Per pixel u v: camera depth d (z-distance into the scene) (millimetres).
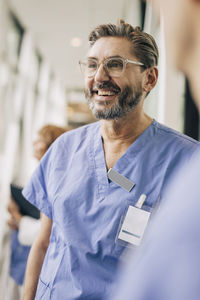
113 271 938
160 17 280
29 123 5398
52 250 1086
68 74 8250
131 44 994
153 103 2199
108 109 987
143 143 1046
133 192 981
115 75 971
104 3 4262
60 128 1829
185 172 361
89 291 941
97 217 996
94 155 1097
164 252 313
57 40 5863
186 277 290
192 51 269
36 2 4348
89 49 1055
